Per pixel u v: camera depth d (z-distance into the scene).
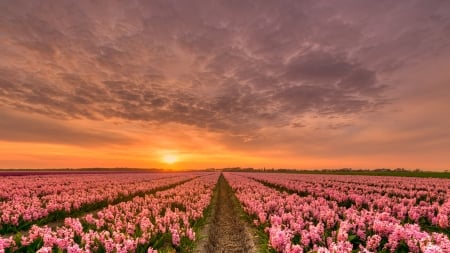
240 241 11.08
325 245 7.56
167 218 10.38
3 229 10.30
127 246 7.05
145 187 26.06
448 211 11.88
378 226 7.80
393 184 29.12
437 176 48.66
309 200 16.55
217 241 11.17
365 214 9.70
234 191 28.03
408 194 20.64
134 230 9.16
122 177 46.25
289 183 31.02
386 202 14.99
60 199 15.51
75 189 23.23
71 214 14.24
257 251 8.96
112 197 19.11
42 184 26.41
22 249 7.13
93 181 33.53
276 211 13.31
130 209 13.84
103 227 10.08
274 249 7.64
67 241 6.81
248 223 13.15
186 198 18.55
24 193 18.92
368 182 33.16
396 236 7.00
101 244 7.30
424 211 11.91
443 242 6.15
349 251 6.27
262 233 10.34
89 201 16.03
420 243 6.54
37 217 11.55
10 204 14.32
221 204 21.27
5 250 6.87
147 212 12.01
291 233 8.21
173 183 35.41
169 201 16.84
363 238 7.81
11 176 38.81
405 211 11.98
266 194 19.78
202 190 24.89
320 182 33.84
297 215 11.02
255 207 13.41
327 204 14.54
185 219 10.90
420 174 56.31
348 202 17.52
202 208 14.63
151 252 6.98
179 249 8.67
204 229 11.77
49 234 7.16
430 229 11.08
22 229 10.89
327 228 9.52
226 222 14.61
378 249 7.35
